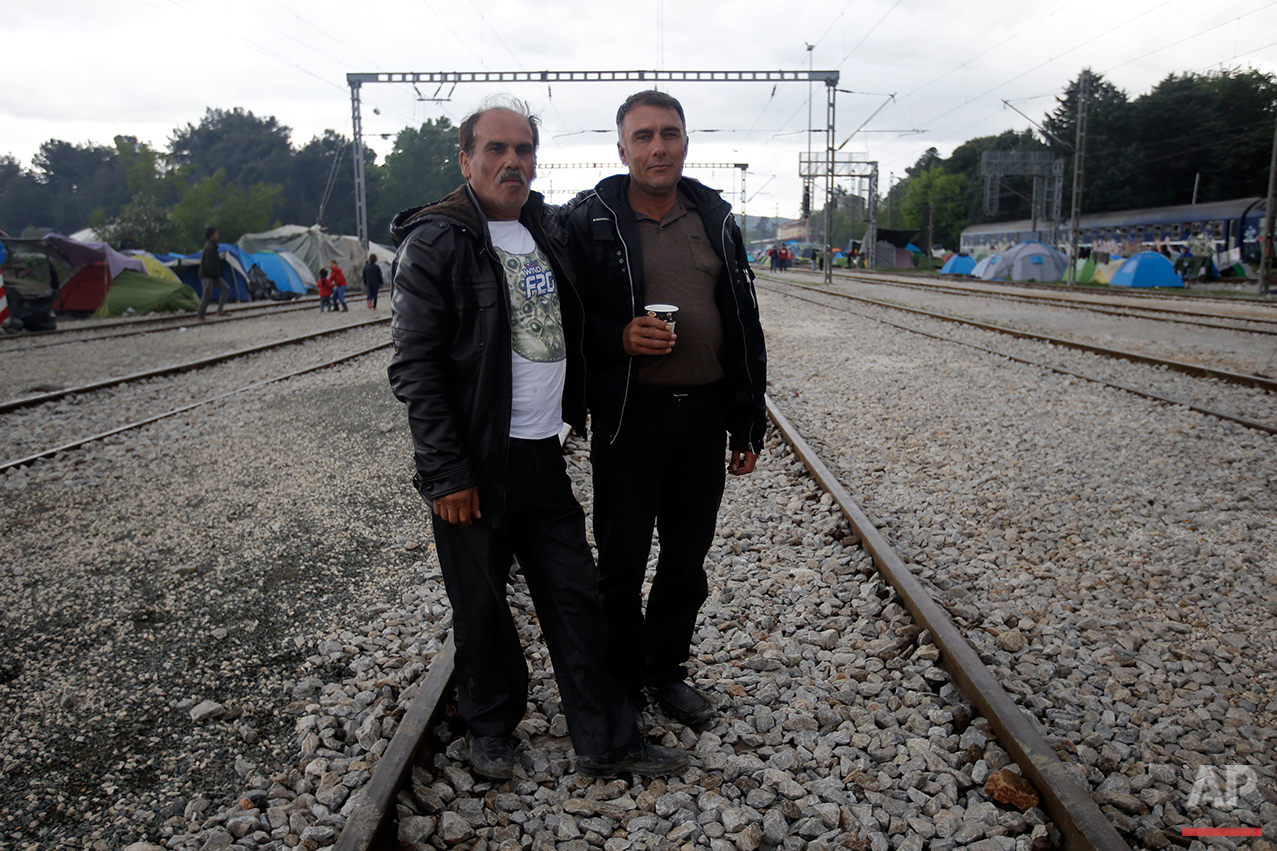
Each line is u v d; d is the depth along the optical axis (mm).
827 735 2908
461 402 2363
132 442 7238
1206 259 35531
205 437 7402
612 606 2900
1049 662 3393
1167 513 5191
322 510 5305
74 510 5395
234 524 5070
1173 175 64625
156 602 3986
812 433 7660
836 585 4199
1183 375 10266
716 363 2742
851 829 2420
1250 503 5336
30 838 2404
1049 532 4898
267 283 30844
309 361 12555
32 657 3461
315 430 7598
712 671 3361
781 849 2375
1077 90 70938
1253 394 9016
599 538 2855
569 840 2406
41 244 21641
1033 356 12023
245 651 3506
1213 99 63750
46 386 10719
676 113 2566
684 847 2371
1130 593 4059
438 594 4023
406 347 2277
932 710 2994
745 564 4527
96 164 106875
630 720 2635
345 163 95375
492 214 2459
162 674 3318
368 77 32156
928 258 73375
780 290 33469
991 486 5781
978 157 90125
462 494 2316
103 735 2908
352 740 2855
